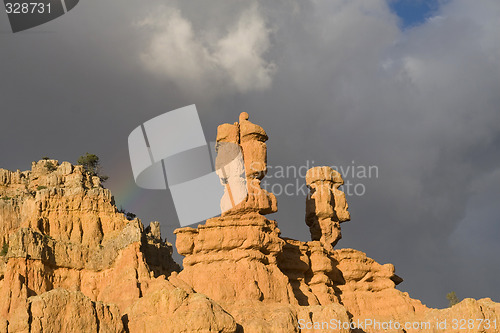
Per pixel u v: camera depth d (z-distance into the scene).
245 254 66.62
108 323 60.66
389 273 75.50
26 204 90.25
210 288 65.38
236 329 60.47
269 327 61.41
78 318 60.03
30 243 80.50
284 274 69.56
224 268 66.38
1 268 82.19
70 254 83.00
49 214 86.69
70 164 94.19
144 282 69.50
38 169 99.69
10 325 59.06
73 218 86.81
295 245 71.88
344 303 72.69
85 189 89.06
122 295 68.62
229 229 67.75
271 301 65.81
